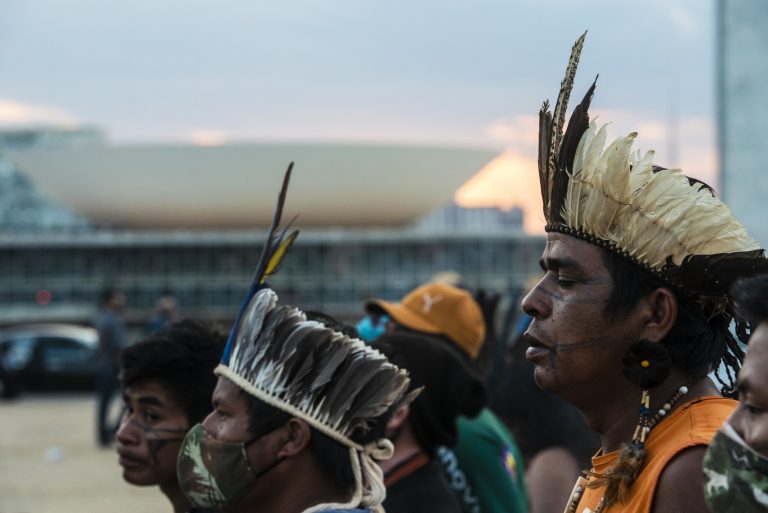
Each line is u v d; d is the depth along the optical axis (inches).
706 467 108.0
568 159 141.9
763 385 105.7
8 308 2755.9
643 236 137.4
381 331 292.8
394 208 3127.5
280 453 158.4
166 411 207.2
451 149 3075.8
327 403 158.1
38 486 784.3
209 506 161.9
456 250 2819.9
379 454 163.0
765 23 595.5
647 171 138.8
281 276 2758.4
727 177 601.0
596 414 144.3
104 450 983.6
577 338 140.1
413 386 230.4
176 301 2785.4
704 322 140.0
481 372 304.3
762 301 108.4
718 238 136.2
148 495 741.3
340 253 2790.4
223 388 161.5
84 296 2783.0
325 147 3014.3
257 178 3048.7
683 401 140.0
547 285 143.6
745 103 596.7
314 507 155.7
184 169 3078.2
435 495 228.2
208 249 2807.6
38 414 1346.0
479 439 263.0
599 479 139.6
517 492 265.7
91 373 1576.0
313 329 159.5
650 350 136.0
